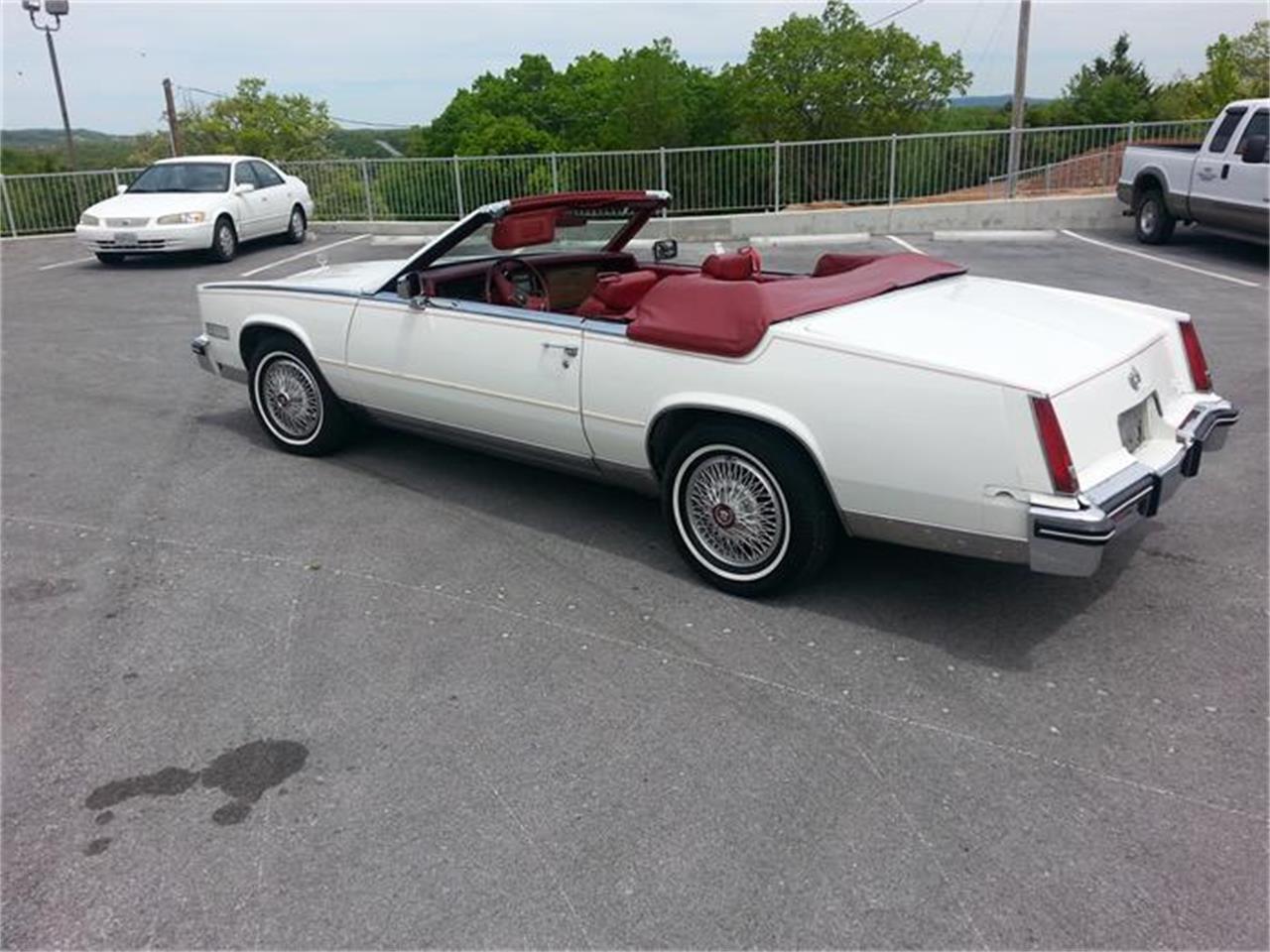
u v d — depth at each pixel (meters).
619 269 5.83
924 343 3.59
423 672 3.58
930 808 2.84
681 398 3.98
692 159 18.11
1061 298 4.46
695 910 2.48
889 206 17.48
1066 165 17.77
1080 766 3.02
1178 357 4.22
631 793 2.91
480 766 3.05
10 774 3.06
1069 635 3.78
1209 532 4.65
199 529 4.89
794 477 3.79
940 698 3.38
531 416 4.61
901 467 3.50
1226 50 30.81
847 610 3.99
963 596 4.09
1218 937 2.38
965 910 2.47
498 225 4.93
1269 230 12.27
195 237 14.42
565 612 4.00
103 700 3.44
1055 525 3.22
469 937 2.41
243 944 2.41
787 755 3.08
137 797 2.94
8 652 3.77
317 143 52.00
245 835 2.78
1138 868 2.60
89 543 4.74
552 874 2.61
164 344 9.22
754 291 3.84
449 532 4.82
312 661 3.66
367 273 5.77
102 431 6.52
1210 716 3.25
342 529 4.87
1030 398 3.24
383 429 6.39
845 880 2.57
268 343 5.80
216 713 3.35
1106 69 48.12
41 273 14.20
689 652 3.69
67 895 2.57
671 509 4.21
